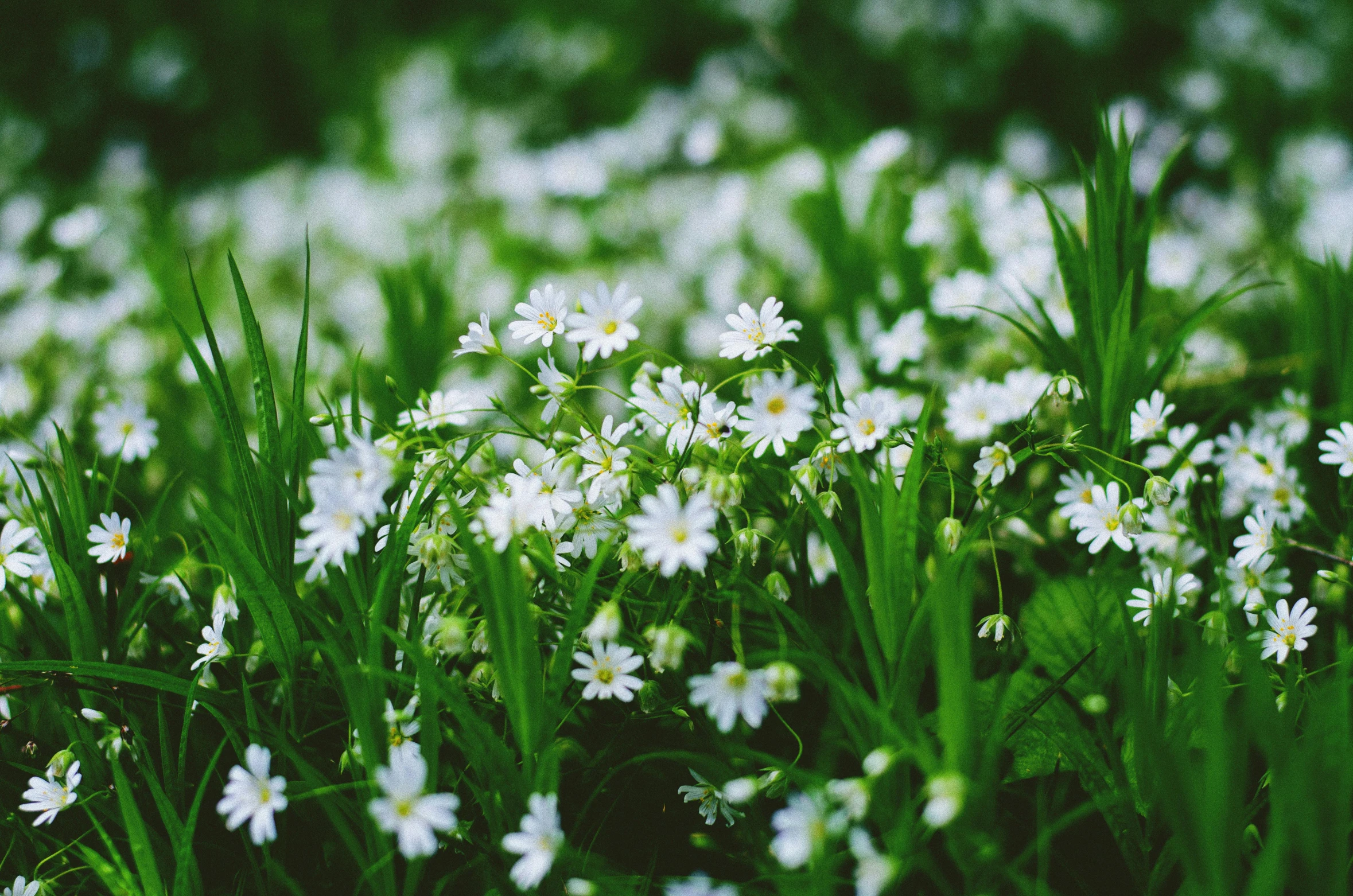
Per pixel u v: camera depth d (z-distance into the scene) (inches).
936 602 18.9
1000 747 20.1
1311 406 24.9
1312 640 22.6
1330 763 19.0
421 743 20.0
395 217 49.1
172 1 63.5
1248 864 19.9
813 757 21.8
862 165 34.5
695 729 21.1
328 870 21.2
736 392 27.5
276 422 21.5
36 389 29.7
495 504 20.3
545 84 60.1
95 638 21.6
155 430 29.2
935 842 20.8
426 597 22.1
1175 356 23.2
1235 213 40.6
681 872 21.4
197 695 20.6
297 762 19.9
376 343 36.0
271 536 21.3
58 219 48.8
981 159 51.8
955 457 25.1
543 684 19.9
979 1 56.0
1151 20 55.2
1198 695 19.5
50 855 20.4
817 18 58.3
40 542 23.0
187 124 62.9
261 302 43.1
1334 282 24.7
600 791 20.3
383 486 20.0
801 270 37.5
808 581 21.7
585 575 21.0
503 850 20.0
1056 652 21.9
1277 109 51.6
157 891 19.8
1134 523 21.1
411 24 66.7
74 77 62.7
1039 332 26.4
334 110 62.8
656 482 21.6
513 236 44.7
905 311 29.7
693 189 46.8
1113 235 23.5
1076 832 21.3
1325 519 24.2
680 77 61.0
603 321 21.1
